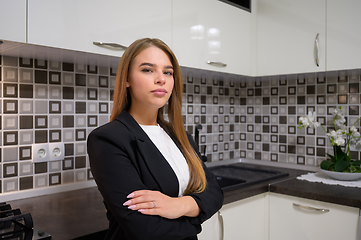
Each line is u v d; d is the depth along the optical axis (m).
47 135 1.56
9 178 1.45
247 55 2.02
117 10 1.33
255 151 2.50
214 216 1.50
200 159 1.13
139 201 0.80
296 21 1.88
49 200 1.47
